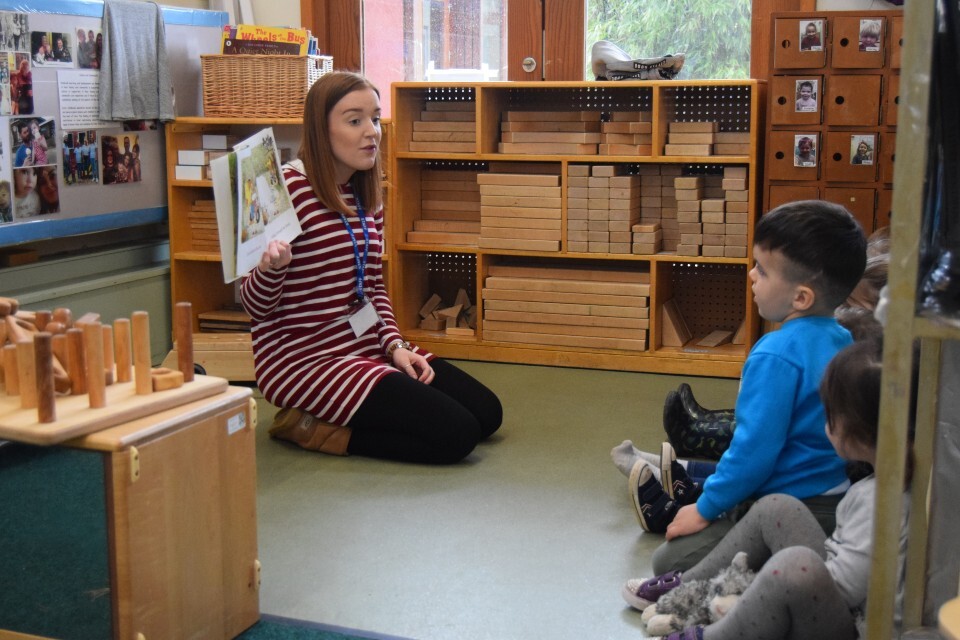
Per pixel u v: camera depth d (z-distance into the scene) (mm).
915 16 1087
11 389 1804
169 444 1745
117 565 1676
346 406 3051
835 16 3727
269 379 3152
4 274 3623
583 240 4156
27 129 3617
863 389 1597
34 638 1789
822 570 1548
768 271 2010
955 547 1480
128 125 4125
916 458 1453
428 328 4547
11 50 3525
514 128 4254
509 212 4227
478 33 4562
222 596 1930
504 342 4316
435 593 2213
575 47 4430
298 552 2428
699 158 3975
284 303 3127
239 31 4137
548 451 3174
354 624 2070
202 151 4266
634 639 2008
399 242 4418
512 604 2164
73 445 1655
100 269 4121
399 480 2922
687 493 2502
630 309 4129
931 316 1137
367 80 3031
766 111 4008
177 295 4359
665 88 4062
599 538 2508
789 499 1835
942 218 1271
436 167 4621
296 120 4102
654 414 3562
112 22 3930
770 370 1979
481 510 2691
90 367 1705
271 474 2973
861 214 3816
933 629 1431
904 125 1110
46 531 1756
